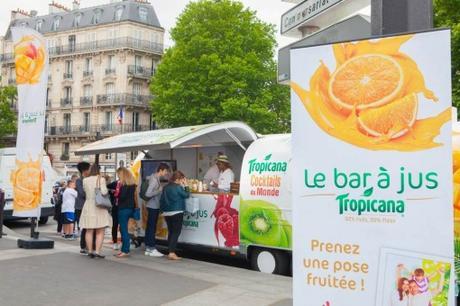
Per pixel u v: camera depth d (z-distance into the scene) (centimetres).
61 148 6506
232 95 3288
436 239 293
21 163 1127
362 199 312
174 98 3384
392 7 335
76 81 6519
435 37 295
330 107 322
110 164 5509
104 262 955
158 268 902
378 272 307
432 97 296
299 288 328
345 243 316
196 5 3525
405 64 303
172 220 1009
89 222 996
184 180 1045
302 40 425
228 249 992
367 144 312
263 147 966
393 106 305
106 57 6359
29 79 1111
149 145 1005
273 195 919
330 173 321
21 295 695
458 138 746
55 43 6712
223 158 1090
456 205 729
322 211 323
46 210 2028
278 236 906
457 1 1719
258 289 739
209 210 1033
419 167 298
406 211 301
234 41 3419
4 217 1895
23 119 1124
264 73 3403
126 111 6194
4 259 963
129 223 1189
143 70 6375
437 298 293
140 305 650
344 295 316
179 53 3403
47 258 984
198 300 675
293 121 333
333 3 392
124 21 6284
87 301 669
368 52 313
